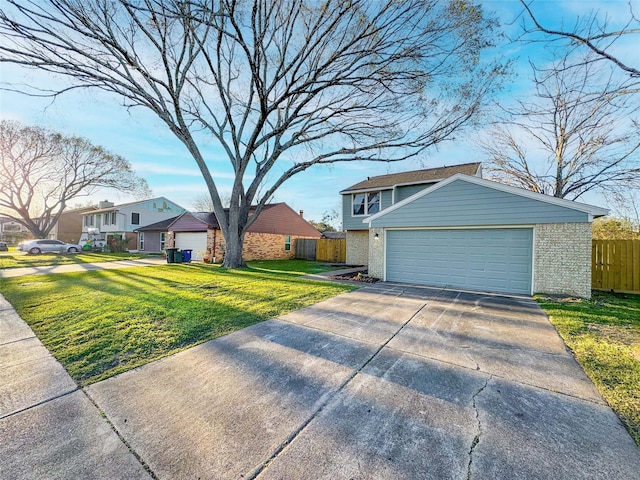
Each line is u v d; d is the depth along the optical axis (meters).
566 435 2.19
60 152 25.42
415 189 15.07
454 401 2.64
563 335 4.39
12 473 1.78
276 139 12.92
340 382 2.96
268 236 20.67
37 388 2.80
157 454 1.95
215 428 2.23
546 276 7.60
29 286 8.08
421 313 5.64
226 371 3.17
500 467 1.88
